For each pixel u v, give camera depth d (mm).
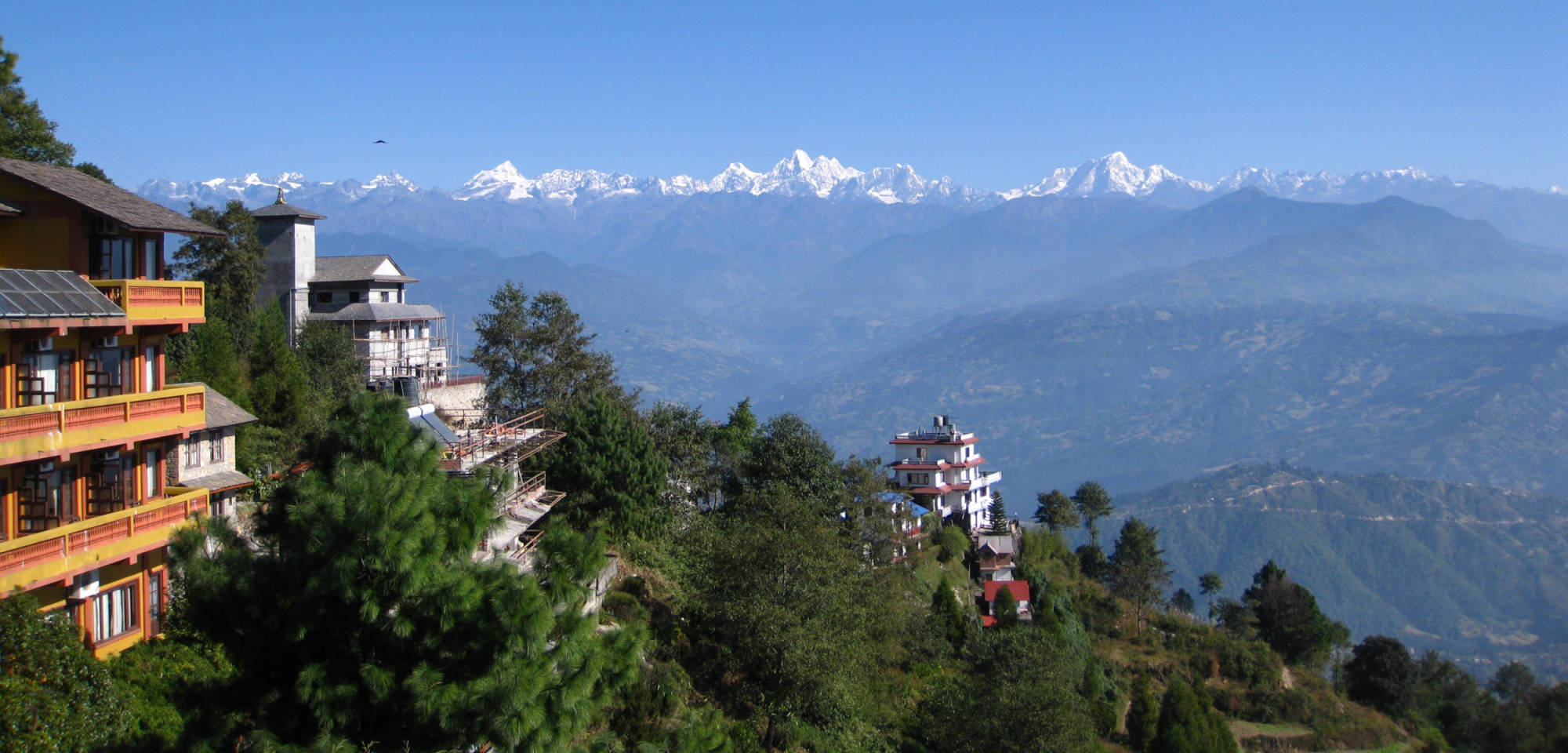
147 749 22641
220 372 51125
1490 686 110562
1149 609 115500
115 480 33906
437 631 20625
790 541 47062
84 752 22312
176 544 21938
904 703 59719
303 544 20812
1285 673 104188
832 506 70188
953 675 64000
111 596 32125
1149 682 83500
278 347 56375
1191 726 74312
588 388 72812
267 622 20438
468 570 21406
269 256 90188
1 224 34125
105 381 33688
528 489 51781
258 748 19328
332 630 20812
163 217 36531
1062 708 54531
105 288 33000
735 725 43438
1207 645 103875
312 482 21688
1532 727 99500
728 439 83062
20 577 27656
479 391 91250
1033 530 132625
